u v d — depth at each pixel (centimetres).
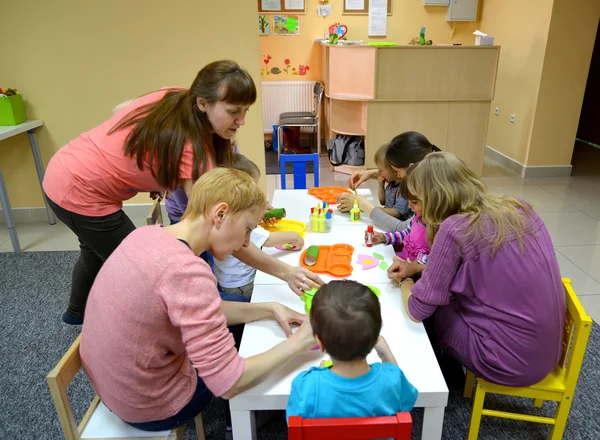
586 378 191
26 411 178
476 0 543
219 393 99
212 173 109
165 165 150
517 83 475
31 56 318
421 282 128
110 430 121
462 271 127
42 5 306
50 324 231
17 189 357
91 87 329
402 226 183
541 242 128
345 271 152
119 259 101
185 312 95
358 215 198
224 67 141
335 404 96
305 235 183
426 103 452
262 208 112
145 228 107
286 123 522
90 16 310
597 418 171
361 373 97
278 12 549
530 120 454
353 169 485
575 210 381
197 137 148
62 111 334
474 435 148
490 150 540
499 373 132
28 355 208
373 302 95
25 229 351
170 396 113
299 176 267
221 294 170
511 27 482
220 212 104
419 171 135
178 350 110
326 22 555
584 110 609
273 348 109
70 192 174
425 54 436
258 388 106
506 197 133
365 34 559
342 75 475
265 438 163
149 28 315
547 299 126
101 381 109
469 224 124
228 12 313
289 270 144
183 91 159
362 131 481
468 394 178
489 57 437
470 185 130
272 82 572
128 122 162
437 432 112
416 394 102
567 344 138
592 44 423
